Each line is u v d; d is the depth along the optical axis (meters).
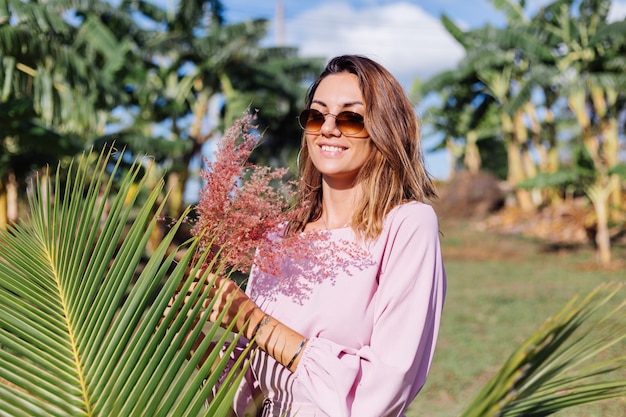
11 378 1.13
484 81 21.09
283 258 1.50
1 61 7.62
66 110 8.50
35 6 7.91
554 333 0.93
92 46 14.00
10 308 1.20
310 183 1.74
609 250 16.75
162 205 1.23
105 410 1.13
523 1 18.33
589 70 17.03
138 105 16.83
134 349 1.14
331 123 1.55
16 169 9.99
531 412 1.06
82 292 1.25
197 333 1.15
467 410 0.92
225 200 1.39
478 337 8.23
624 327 1.07
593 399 1.07
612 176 16.38
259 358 1.51
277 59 18.66
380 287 1.41
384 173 1.52
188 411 1.10
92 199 1.32
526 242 20.91
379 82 1.56
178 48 16.75
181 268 1.19
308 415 1.39
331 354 1.34
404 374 1.30
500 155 31.72
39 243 1.40
